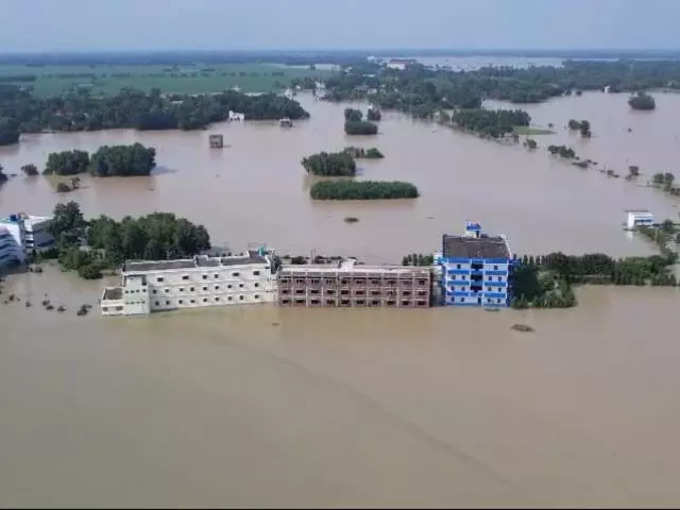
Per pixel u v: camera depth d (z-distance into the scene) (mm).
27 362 122312
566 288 153750
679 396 111562
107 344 129750
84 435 101000
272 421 104188
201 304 148625
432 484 90438
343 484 90500
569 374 118375
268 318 142625
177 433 101375
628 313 144875
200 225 188250
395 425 103125
